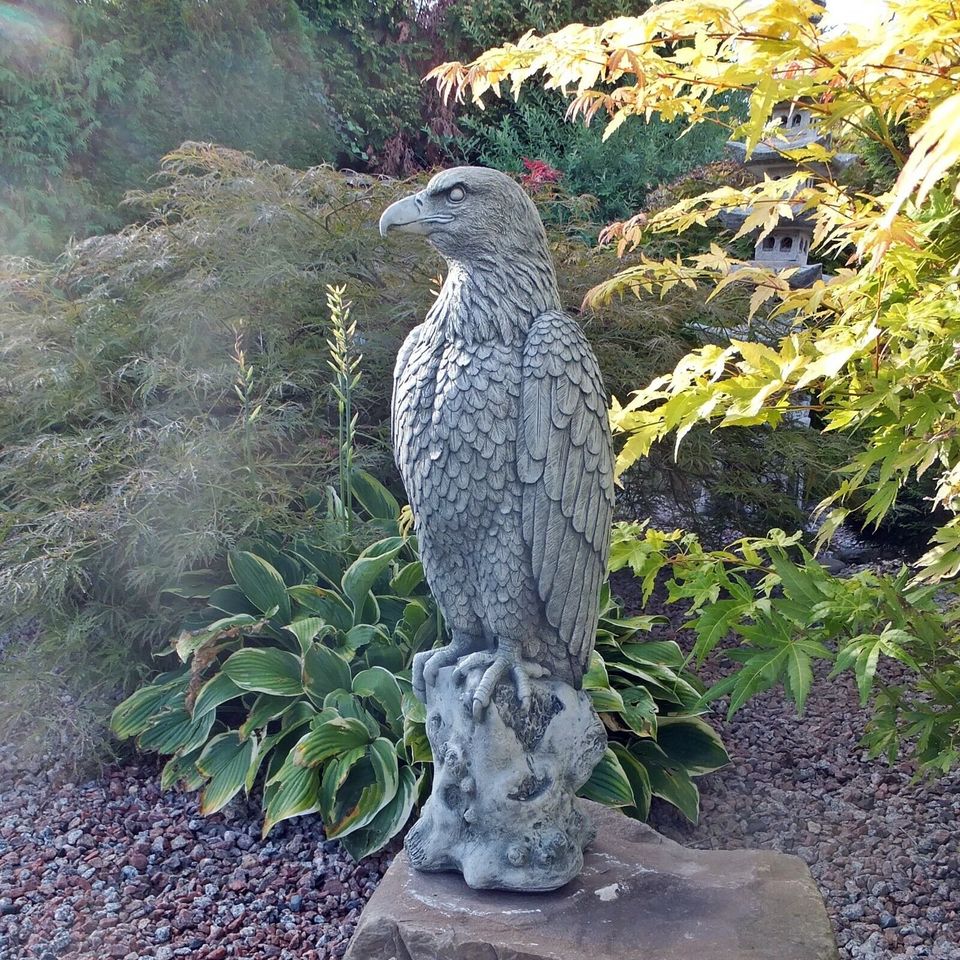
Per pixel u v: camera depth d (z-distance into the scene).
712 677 3.82
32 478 3.44
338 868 2.68
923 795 2.99
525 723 1.93
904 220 1.79
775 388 1.82
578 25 1.87
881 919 2.44
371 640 3.11
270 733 3.18
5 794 3.13
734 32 1.68
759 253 4.66
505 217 1.81
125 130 5.95
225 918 2.50
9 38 5.36
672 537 2.59
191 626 3.34
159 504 3.14
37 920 2.50
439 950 1.79
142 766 3.28
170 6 6.04
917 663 2.18
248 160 4.24
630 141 8.27
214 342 3.69
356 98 7.99
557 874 1.92
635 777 2.85
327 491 3.61
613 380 4.12
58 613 3.25
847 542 5.32
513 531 1.82
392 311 3.82
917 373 1.86
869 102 1.73
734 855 2.10
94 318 3.79
